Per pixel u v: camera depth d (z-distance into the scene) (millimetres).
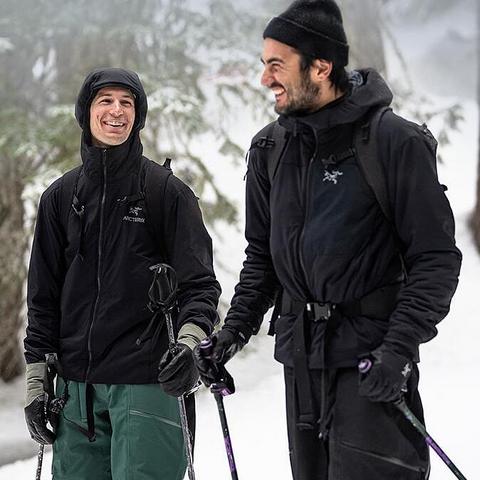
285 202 5918
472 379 14633
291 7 5684
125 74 6961
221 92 17078
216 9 17219
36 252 7191
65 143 15320
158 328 6914
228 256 21031
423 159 5594
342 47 5684
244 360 17328
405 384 5680
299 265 5855
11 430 14281
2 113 15570
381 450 5711
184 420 6668
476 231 21672
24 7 15906
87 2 16078
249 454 11641
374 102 5684
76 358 6953
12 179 16344
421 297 5504
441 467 10539
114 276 6910
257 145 6203
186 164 16500
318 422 5836
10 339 16953
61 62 16344
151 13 16703
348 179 5703
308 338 5848
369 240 5703
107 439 7113
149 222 6977
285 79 5699
